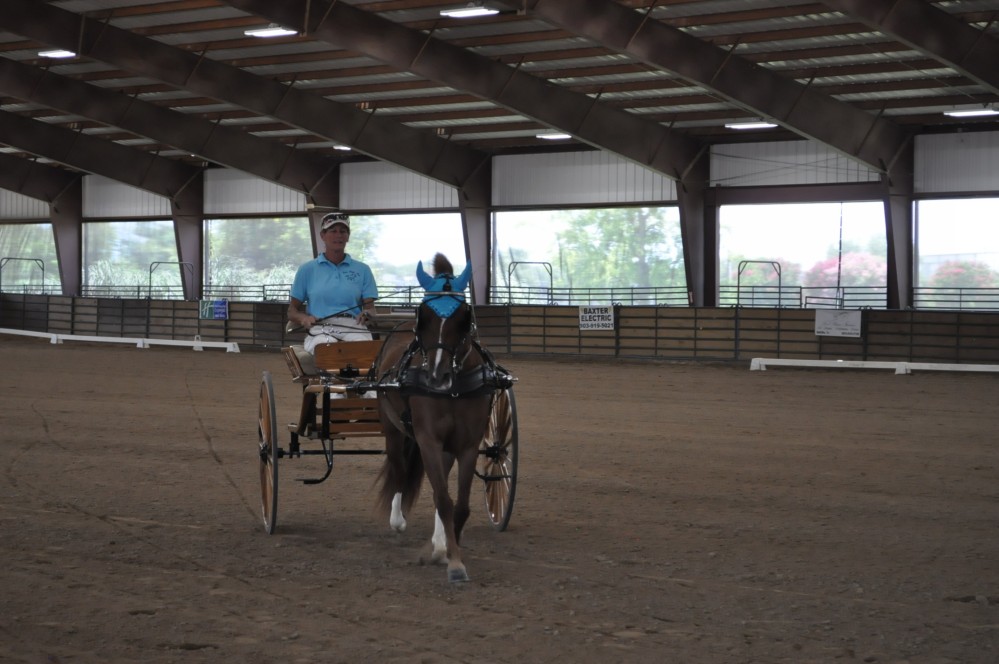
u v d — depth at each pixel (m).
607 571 7.02
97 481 10.31
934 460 11.91
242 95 30.12
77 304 38.16
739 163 32.84
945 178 29.73
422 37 25.92
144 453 12.13
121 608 6.05
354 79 30.44
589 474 10.95
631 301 35.19
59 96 32.53
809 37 23.80
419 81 29.98
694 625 5.83
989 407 17.36
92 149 40.03
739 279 31.06
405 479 7.98
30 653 5.25
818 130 27.31
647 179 34.12
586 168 35.19
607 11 23.20
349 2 24.78
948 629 5.78
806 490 10.10
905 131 29.95
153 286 45.78
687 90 28.80
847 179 31.05
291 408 16.83
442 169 35.34
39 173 45.78
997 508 9.28
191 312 34.97
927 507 9.30
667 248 34.75
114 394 18.81
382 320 9.04
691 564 7.23
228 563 7.20
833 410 16.91
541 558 7.39
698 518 8.82
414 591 6.50
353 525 8.52
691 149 32.84
